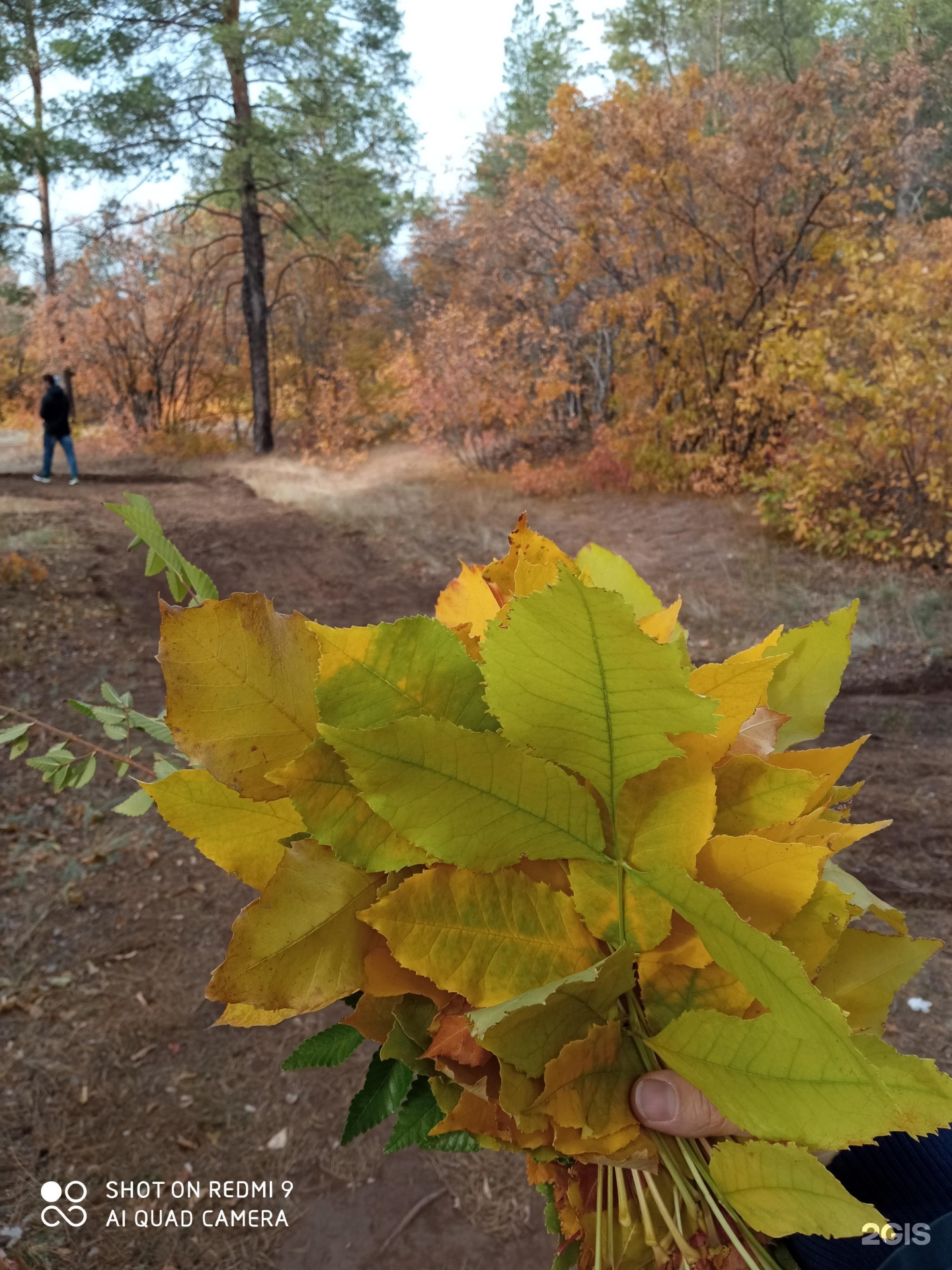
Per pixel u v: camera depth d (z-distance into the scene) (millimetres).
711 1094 485
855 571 6938
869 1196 699
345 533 9445
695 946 531
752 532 8102
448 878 492
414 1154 2604
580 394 13734
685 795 497
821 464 7164
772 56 20359
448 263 16031
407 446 15805
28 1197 2461
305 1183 2518
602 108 10062
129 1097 2773
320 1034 643
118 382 18109
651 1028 535
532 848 492
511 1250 2295
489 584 653
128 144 15070
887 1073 467
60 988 3182
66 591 7250
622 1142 517
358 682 489
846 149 9562
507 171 15508
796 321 7812
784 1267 585
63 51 14266
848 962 625
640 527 8781
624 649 436
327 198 16453
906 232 9352
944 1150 682
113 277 17469
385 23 15289
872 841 3713
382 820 494
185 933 3436
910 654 5547
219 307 18891
